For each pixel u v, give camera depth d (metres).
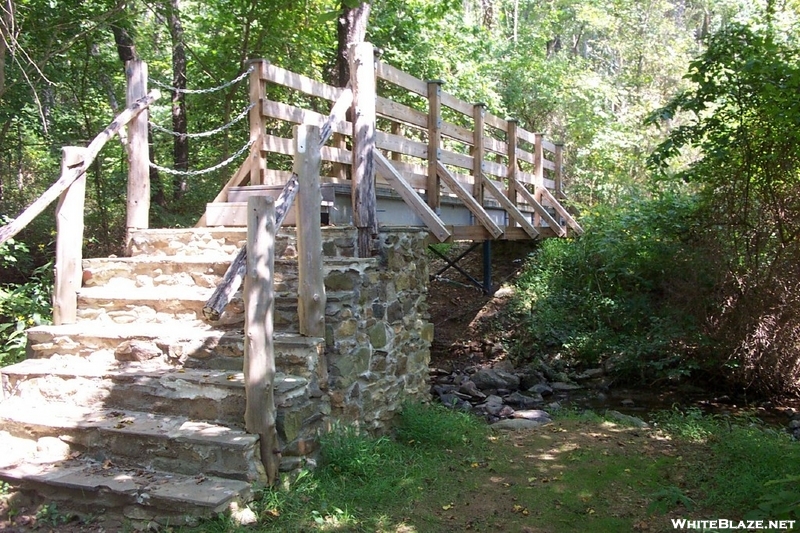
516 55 17.02
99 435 3.79
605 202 14.08
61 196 4.81
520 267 12.20
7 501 3.57
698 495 4.00
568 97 16.62
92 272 5.26
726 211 8.60
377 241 5.31
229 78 11.16
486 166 8.62
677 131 8.47
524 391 8.52
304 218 4.30
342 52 9.74
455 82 13.43
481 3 19.58
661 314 9.21
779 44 7.66
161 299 4.73
